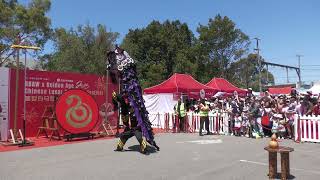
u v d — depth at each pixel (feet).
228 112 65.98
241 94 99.14
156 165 36.19
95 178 30.76
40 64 173.06
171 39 217.15
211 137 61.00
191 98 83.76
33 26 150.82
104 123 62.59
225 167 35.42
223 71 222.07
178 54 210.38
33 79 58.59
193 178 30.94
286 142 55.16
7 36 140.67
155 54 213.46
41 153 43.39
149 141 44.27
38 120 59.06
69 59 175.63
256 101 62.13
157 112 82.28
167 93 84.69
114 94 45.21
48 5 158.51
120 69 44.88
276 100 63.31
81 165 36.11
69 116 55.52
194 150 45.75
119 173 32.65
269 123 60.85
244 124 63.00
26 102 57.52
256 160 39.17
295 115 55.83
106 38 185.26
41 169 34.24
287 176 30.68
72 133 55.47
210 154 42.80
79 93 56.85
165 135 64.44
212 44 222.28
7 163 37.27
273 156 30.81
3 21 145.69
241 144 51.83
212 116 67.92
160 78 202.49
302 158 41.19
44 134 59.11
